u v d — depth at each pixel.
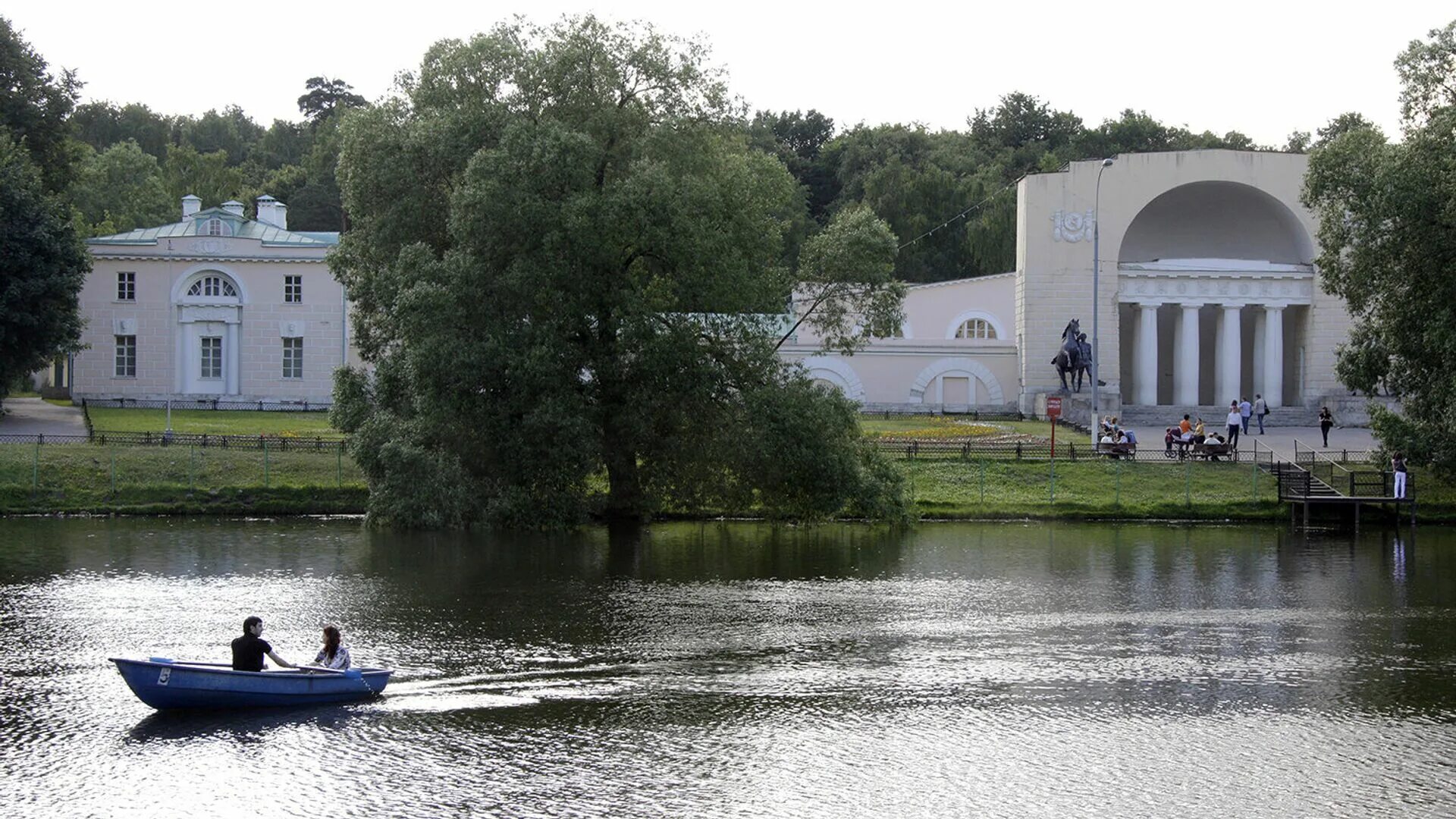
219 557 46.47
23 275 72.62
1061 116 162.25
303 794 23.47
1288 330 97.38
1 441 64.88
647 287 53.00
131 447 63.91
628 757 25.50
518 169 50.81
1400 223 55.44
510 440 51.84
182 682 27.17
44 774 24.28
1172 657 33.22
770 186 54.56
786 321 56.06
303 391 94.12
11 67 86.75
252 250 93.25
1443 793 24.06
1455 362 55.88
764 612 37.94
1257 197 93.75
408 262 51.94
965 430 78.38
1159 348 102.94
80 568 43.78
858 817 22.81
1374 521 58.72
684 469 54.44
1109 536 54.53
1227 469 64.38
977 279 105.00
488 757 25.39
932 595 40.69
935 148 148.50
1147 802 23.62
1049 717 28.30
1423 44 57.38
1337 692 30.31
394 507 53.25
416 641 33.88
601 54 53.47
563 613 37.38
